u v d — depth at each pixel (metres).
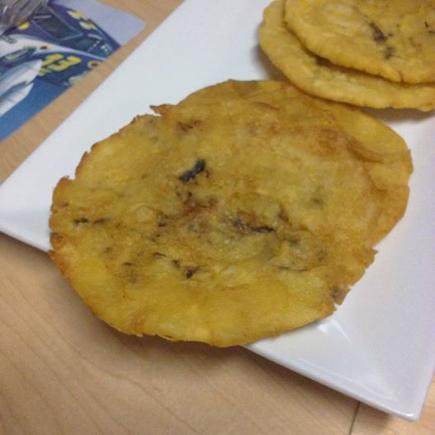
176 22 0.34
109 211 0.25
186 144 0.27
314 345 0.23
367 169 0.27
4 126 0.32
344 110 0.29
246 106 0.28
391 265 0.25
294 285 0.23
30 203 0.27
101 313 0.23
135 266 0.24
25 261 0.27
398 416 0.21
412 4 0.32
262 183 0.26
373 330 0.23
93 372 0.24
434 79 0.29
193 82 0.32
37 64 0.35
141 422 0.23
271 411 0.23
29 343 0.25
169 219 0.25
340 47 0.30
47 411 0.24
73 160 0.29
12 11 0.38
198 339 0.22
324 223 0.25
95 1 0.39
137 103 0.31
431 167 0.28
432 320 0.23
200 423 0.23
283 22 0.33
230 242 0.24
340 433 0.23
